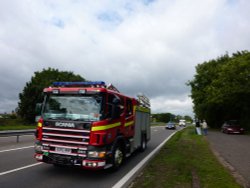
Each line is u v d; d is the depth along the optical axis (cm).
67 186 631
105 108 716
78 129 688
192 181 668
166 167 849
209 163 917
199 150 1280
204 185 630
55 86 807
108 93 739
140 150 1233
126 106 915
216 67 4106
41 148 721
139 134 1156
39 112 770
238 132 2675
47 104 761
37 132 744
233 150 1297
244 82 2911
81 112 712
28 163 880
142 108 1224
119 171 802
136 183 659
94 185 643
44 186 625
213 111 4175
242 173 774
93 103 712
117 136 806
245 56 2952
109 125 729
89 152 667
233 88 2922
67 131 698
